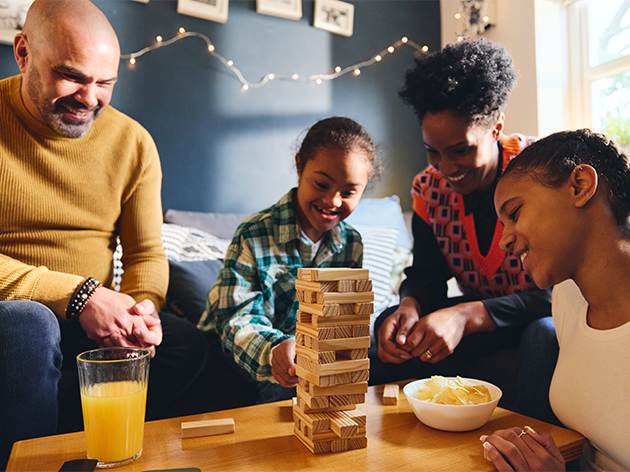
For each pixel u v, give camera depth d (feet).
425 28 9.14
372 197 8.63
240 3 7.58
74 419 3.63
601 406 2.34
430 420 2.45
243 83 7.59
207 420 2.55
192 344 4.13
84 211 4.23
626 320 2.35
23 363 2.81
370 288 2.26
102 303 3.46
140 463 2.11
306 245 4.14
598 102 7.06
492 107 3.67
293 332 4.23
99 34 3.71
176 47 7.13
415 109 3.94
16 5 6.04
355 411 2.33
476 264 4.40
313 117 8.16
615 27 6.77
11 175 3.87
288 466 2.07
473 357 4.02
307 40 8.13
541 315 3.78
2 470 2.73
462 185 3.95
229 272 3.82
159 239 4.70
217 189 7.42
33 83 3.67
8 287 3.42
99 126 4.34
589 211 2.29
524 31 7.38
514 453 2.06
